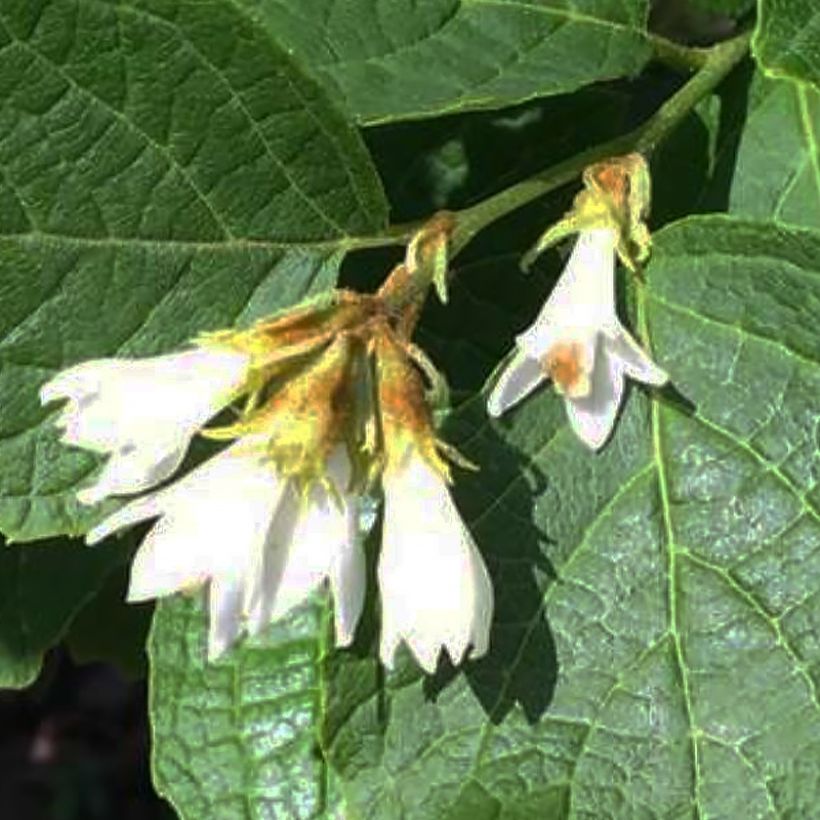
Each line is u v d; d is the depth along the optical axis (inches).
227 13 9.7
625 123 11.4
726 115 10.8
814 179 10.6
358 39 10.4
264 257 10.1
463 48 10.4
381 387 9.3
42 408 9.9
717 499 10.0
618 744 10.0
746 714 9.9
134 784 27.8
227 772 11.6
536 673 10.0
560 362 9.7
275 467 9.1
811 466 9.9
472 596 9.3
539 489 10.1
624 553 10.0
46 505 9.9
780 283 9.9
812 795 9.9
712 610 10.0
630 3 10.6
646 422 10.1
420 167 11.1
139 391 9.3
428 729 10.0
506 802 10.0
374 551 9.9
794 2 9.9
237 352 9.3
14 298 9.8
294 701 11.6
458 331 10.7
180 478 9.9
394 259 10.8
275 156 9.9
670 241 10.0
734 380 10.0
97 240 9.9
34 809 27.7
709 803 9.9
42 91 9.7
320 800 11.6
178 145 9.9
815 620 9.9
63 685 28.0
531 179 10.3
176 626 11.6
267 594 9.1
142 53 9.7
